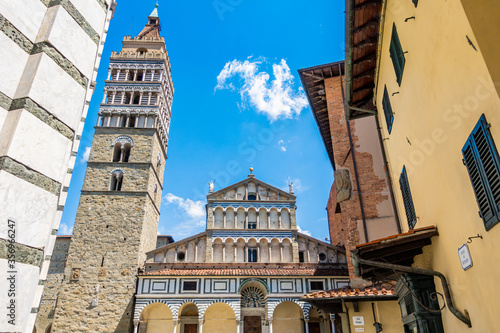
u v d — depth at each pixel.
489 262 5.96
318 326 37.97
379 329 16.50
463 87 6.35
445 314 8.52
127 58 52.81
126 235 39.59
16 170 4.56
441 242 8.38
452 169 7.28
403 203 12.45
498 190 5.43
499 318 5.77
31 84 4.98
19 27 5.14
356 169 21.56
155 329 36.47
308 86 27.11
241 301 38.38
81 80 5.93
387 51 12.06
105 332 34.66
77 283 36.78
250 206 44.41
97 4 6.64
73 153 5.98
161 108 51.34
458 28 6.16
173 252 41.03
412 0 8.66
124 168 43.78
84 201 41.19
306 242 42.44
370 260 9.33
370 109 16.05
